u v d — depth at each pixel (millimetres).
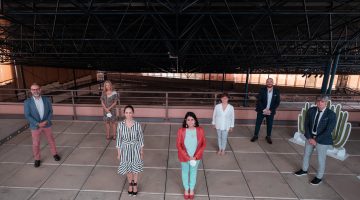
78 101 27750
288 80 34125
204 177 5297
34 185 4922
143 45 18531
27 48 18406
